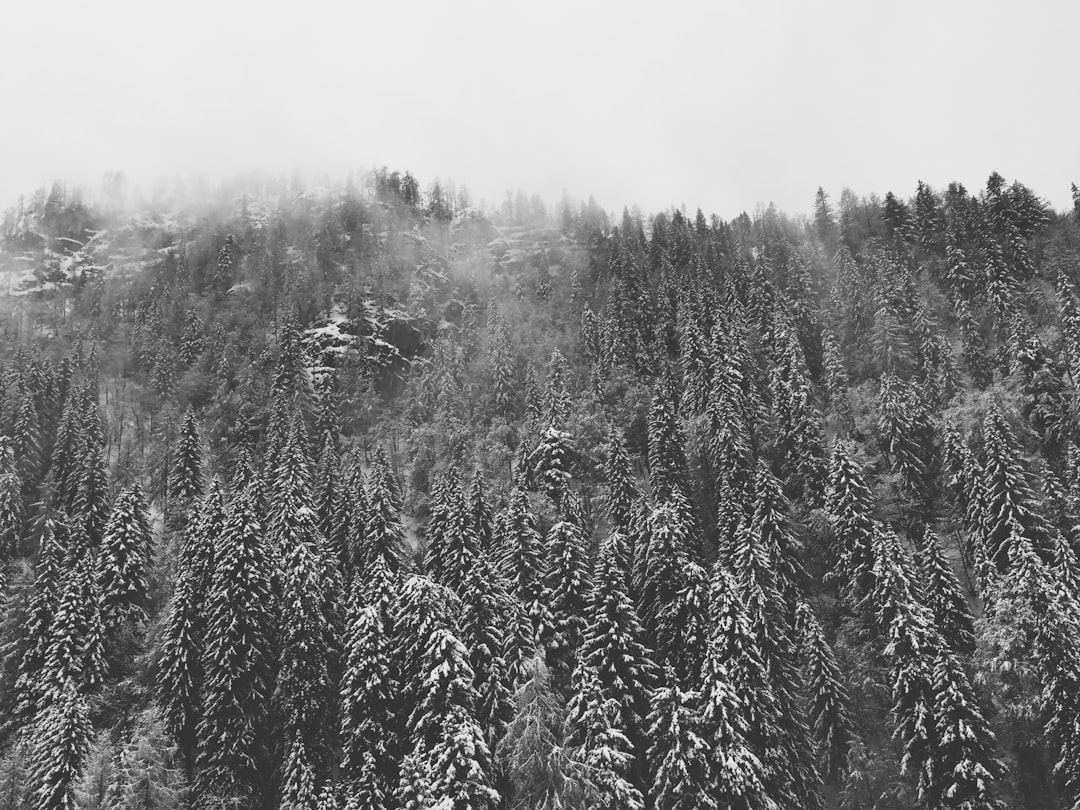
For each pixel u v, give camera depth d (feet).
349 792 132.46
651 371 293.64
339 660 158.61
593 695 105.81
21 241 528.63
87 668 157.48
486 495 219.20
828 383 248.52
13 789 130.52
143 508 195.83
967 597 185.88
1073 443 196.65
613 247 410.72
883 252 307.78
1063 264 278.46
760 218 480.23
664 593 154.30
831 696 150.71
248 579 155.33
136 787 120.98
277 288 403.75
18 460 234.79
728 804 112.68
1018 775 139.13
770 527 183.93
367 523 201.57
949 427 201.36
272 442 252.21
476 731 109.29
